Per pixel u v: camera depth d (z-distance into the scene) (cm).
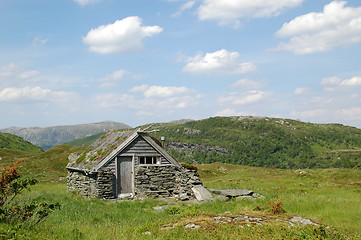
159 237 1241
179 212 2020
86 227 1487
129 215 1914
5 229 1139
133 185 2930
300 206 2209
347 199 2634
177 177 3005
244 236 1257
